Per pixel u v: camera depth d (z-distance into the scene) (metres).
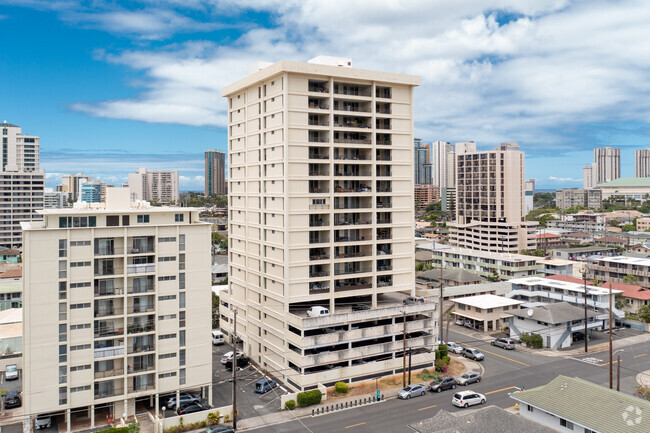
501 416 52.78
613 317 110.50
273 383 78.56
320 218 83.44
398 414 68.62
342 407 71.19
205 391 73.06
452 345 96.12
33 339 62.03
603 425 52.28
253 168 89.69
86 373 64.75
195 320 70.81
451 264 181.38
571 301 111.50
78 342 64.25
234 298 99.44
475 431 50.06
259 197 87.62
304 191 79.94
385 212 87.88
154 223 70.19
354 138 87.25
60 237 63.28
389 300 88.94
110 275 66.00
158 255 68.50
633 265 134.50
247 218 92.44
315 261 80.31
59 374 63.44
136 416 68.50
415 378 81.69
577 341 102.94
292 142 78.75
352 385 78.31
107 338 65.69
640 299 115.31
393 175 87.00
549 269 160.62
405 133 88.31
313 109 80.31
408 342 82.44
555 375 83.06
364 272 84.12
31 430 63.25
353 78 81.75
